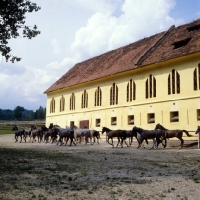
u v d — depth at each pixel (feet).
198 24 110.11
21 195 28.22
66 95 167.63
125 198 27.63
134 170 43.11
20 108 503.61
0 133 188.44
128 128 119.34
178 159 56.90
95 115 140.56
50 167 45.75
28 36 66.95
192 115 94.12
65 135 102.99
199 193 29.53
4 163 50.21
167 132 83.56
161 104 105.70
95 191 30.09
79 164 49.34
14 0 62.13
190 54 94.53
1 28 63.00
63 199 27.09
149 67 111.86
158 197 28.07
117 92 128.26
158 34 134.41
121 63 133.59
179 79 100.37
